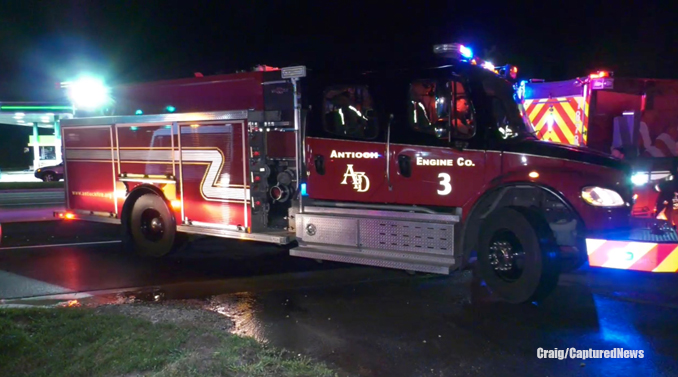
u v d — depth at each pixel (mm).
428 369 4645
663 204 7871
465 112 6520
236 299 6699
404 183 6910
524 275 6070
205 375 4125
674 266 5652
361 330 5574
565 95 9438
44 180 28703
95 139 9422
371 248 7074
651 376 4523
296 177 7762
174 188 8539
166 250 8719
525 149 6230
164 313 5836
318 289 7129
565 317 5926
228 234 8023
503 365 4727
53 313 5625
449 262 6465
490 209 6703
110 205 9391
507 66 7055
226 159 7906
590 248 5945
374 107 7062
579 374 4559
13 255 9266
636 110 9133
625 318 5887
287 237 7605
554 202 6477
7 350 4586
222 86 8305
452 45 6824
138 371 4250
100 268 8352
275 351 4953
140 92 9234
